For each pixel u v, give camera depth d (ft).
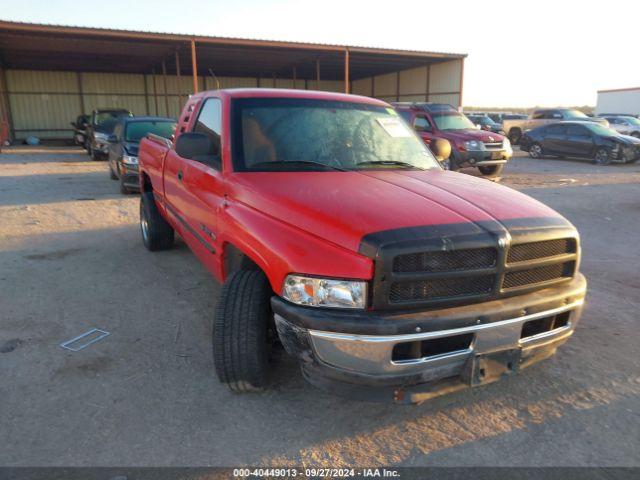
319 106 13.67
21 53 81.35
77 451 8.98
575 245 9.92
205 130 14.12
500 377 9.32
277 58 91.20
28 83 99.86
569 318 10.16
